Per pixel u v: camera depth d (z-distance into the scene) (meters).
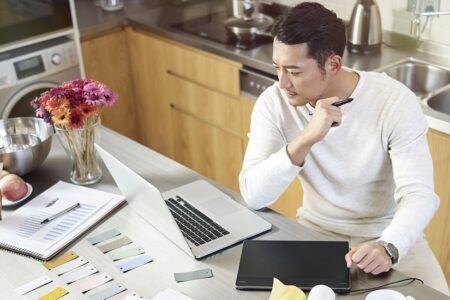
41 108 1.97
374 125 1.83
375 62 2.79
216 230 1.77
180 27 3.37
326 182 1.97
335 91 1.83
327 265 1.60
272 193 1.83
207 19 3.48
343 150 1.90
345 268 1.58
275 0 3.45
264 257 1.64
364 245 1.63
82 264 1.69
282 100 1.95
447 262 2.55
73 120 1.92
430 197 1.73
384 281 1.55
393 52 2.89
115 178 1.89
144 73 3.66
